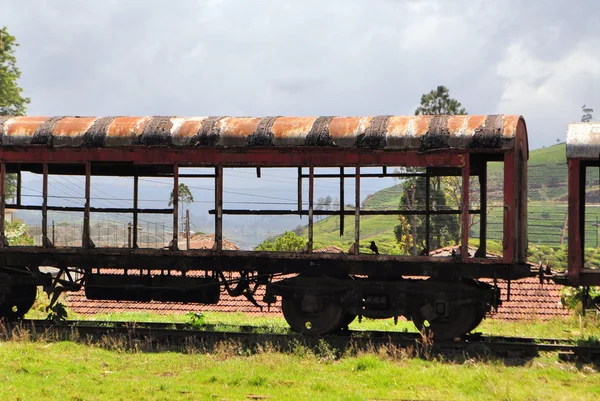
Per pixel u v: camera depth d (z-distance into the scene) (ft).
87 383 34.35
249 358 40.55
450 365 39.06
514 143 43.04
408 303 46.01
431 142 43.93
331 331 47.06
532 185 473.26
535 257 162.40
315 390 33.55
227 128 46.80
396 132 44.70
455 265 44.39
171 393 32.68
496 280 45.42
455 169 48.70
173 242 47.75
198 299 50.70
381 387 34.06
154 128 47.60
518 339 47.14
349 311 46.39
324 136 45.37
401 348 42.68
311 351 41.78
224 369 37.70
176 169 47.21
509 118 44.19
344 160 45.34
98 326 48.49
